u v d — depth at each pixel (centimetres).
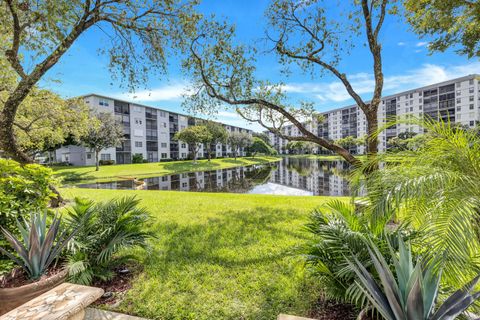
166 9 510
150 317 218
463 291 142
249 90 630
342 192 1287
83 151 2725
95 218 312
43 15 427
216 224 483
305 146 6725
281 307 227
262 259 324
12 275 229
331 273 209
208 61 618
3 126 509
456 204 183
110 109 2969
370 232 225
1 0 421
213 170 2805
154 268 304
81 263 250
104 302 238
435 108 4103
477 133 239
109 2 488
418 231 206
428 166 228
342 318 202
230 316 218
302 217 531
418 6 499
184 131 3334
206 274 289
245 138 4772
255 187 1515
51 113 842
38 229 259
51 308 158
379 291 161
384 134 4138
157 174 2355
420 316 134
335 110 6525
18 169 287
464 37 529
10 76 597
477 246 170
